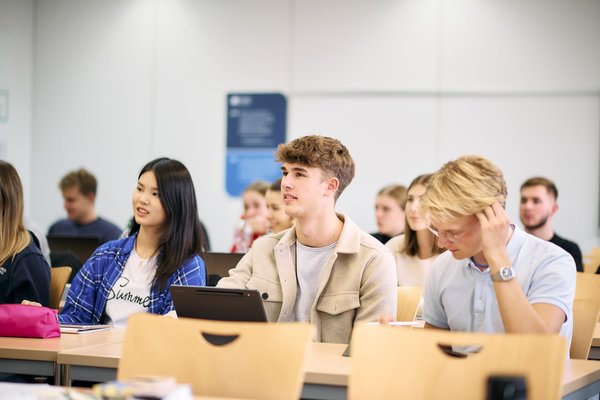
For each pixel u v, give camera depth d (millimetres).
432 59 6395
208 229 6797
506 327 2008
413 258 3875
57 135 7145
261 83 6715
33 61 7180
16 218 3055
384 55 6477
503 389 1401
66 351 2098
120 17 7039
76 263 4367
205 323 1623
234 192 6746
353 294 2531
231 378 1573
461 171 2035
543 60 6199
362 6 6523
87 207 5875
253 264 2695
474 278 2225
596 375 1958
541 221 4668
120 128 7020
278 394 1522
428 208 2049
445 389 1464
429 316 2369
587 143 6133
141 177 2906
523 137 6234
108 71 7055
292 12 6660
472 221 2049
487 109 6297
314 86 6602
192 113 6859
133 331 1669
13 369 2166
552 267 2143
